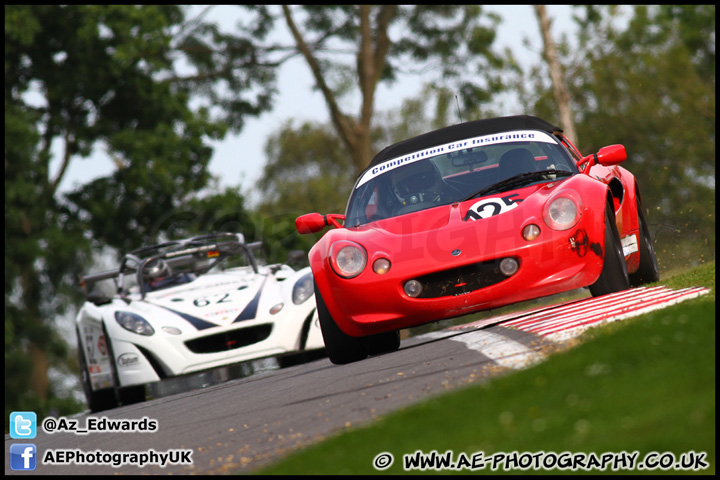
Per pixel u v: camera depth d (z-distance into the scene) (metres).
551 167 22.42
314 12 104.00
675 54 122.38
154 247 34.09
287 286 30.28
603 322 16.42
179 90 104.62
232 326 28.77
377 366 19.53
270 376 27.19
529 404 10.64
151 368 28.70
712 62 128.62
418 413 11.48
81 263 85.75
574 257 19.67
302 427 13.70
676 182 112.69
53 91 87.69
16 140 79.31
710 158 119.56
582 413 9.77
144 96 89.81
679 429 8.59
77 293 86.00
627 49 123.88
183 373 28.55
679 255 34.16
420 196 22.42
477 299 19.55
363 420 12.81
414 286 19.78
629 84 120.38
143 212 89.00
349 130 104.25
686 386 9.65
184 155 89.38
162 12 99.56
